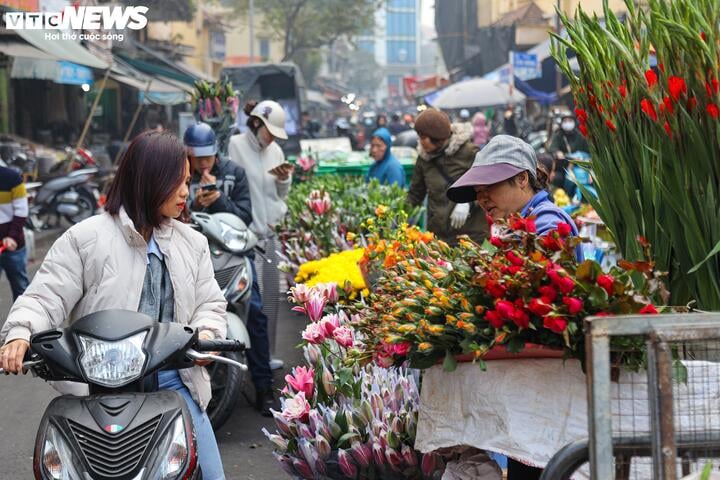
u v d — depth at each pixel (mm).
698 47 3660
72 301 3566
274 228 7438
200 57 59656
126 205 3576
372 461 4051
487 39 43188
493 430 3244
